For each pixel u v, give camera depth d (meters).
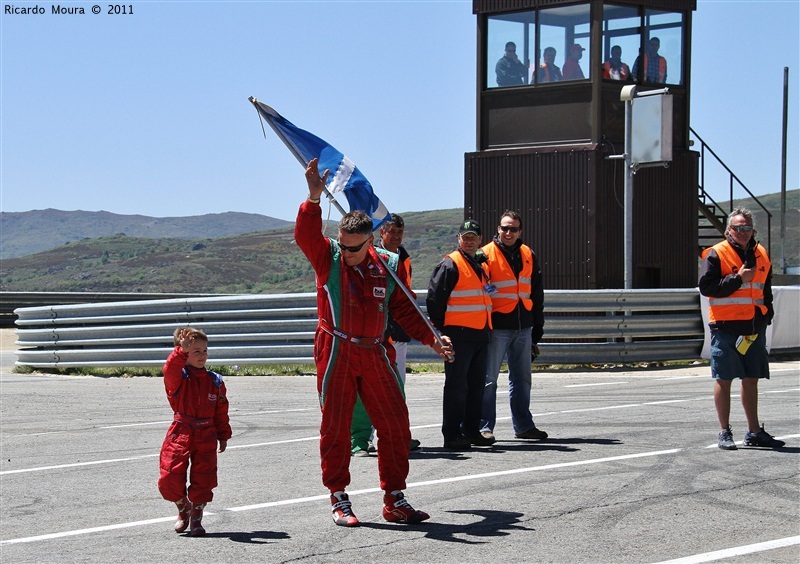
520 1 20.45
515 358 10.55
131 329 18.25
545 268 20.27
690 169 21.17
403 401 7.20
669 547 6.36
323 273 7.06
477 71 21.06
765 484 8.10
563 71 20.22
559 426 11.48
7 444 11.41
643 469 8.77
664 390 14.76
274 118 8.77
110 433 12.05
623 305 17.86
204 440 7.01
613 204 20.02
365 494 8.13
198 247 118.81
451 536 6.70
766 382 15.42
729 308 9.48
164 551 6.56
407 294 7.38
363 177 9.03
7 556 6.59
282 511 7.62
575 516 7.17
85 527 7.39
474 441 10.19
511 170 20.59
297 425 12.28
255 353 17.59
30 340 19.23
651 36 20.69
